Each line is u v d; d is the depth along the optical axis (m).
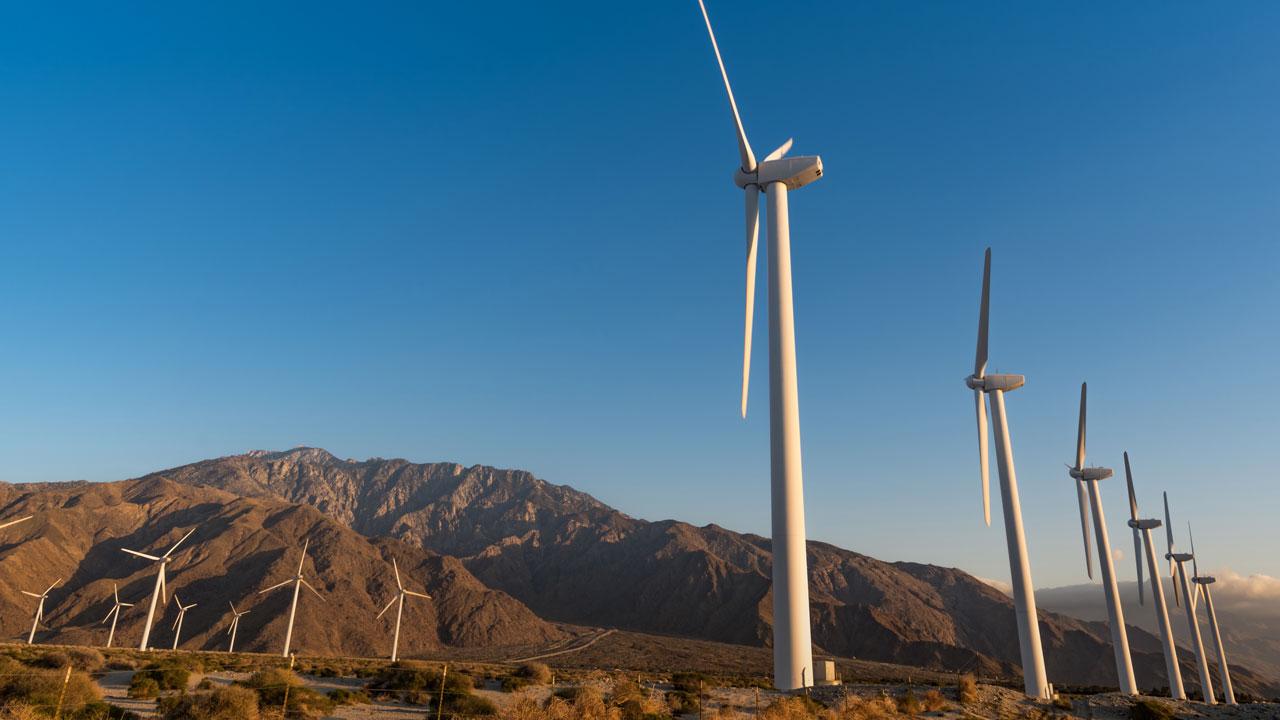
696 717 38.00
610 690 46.25
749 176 40.19
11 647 78.88
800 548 33.75
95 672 51.03
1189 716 49.94
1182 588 105.94
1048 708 47.47
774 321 36.53
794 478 34.25
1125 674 73.75
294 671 57.03
